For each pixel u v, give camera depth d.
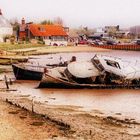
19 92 36.22
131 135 20.66
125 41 169.62
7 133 18.91
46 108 27.61
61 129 20.19
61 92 37.00
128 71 41.97
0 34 116.94
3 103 26.44
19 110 24.08
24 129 19.73
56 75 39.62
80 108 28.70
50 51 96.88
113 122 23.70
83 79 40.59
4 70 54.06
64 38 133.25
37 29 128.12
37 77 45.59
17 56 73.75
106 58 42.06
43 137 18.62
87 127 21.58
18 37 126.69
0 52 76.00
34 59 71.25
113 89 40.16
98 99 33.47
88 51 110.31
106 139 19.25
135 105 30.92
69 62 45.16
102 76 41.03
